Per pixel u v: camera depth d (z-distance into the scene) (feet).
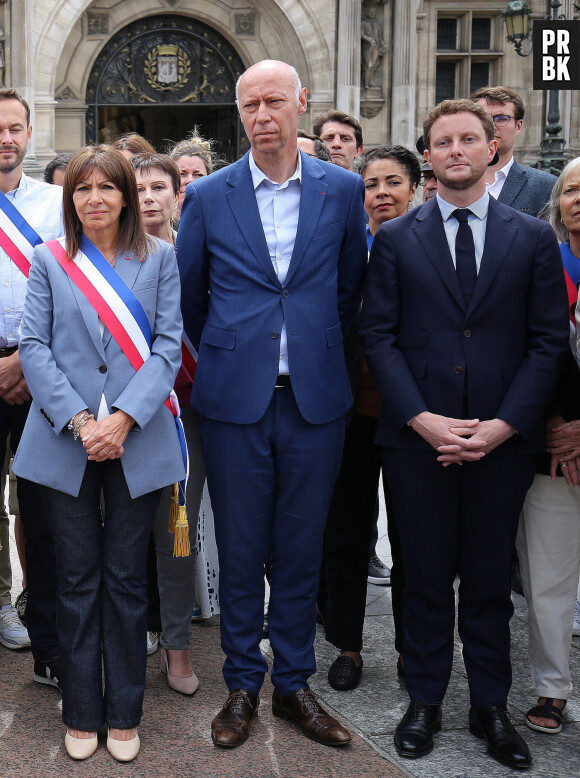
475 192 10.58
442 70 49.96
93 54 45.60
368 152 13.29
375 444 11.30
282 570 11.02
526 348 10.75
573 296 11.28
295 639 11.02
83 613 10.15
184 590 11.67
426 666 10.73
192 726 10.93
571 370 10.93
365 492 12.16
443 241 10.63
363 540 12.15
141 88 47.11
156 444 10.27
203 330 11.13
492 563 10.62
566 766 10.18
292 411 10.84
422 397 10.57
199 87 47.80
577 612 14.02
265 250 10.74
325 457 10.94
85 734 10.26
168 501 11.51
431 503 10.62
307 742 10.59
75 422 9.78
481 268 10.48
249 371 10.71
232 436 10.82
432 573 10.68
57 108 45.52
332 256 10.96
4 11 42.22
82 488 10.09
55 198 12.35
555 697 11.05
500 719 10.44
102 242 10.36
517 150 49.34
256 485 10.87
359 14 45.60
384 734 10.84
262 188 10.90
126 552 10.19
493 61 49.83
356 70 45.98
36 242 12.00
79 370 10.07
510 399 10.35
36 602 11.68
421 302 10.62
